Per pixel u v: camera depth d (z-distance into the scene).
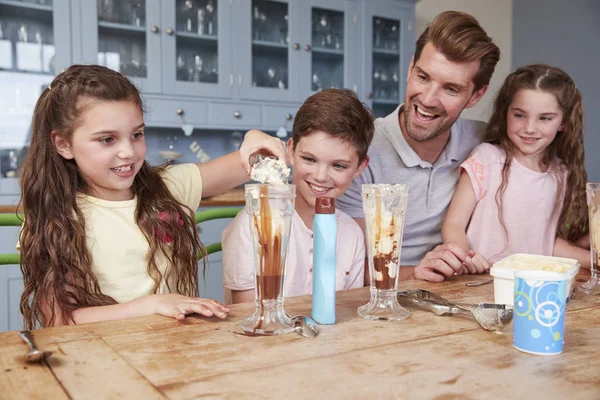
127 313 0.86
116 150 1.04
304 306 0.88
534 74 1.48
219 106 3.15
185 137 3.27
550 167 1.57
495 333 0.73
